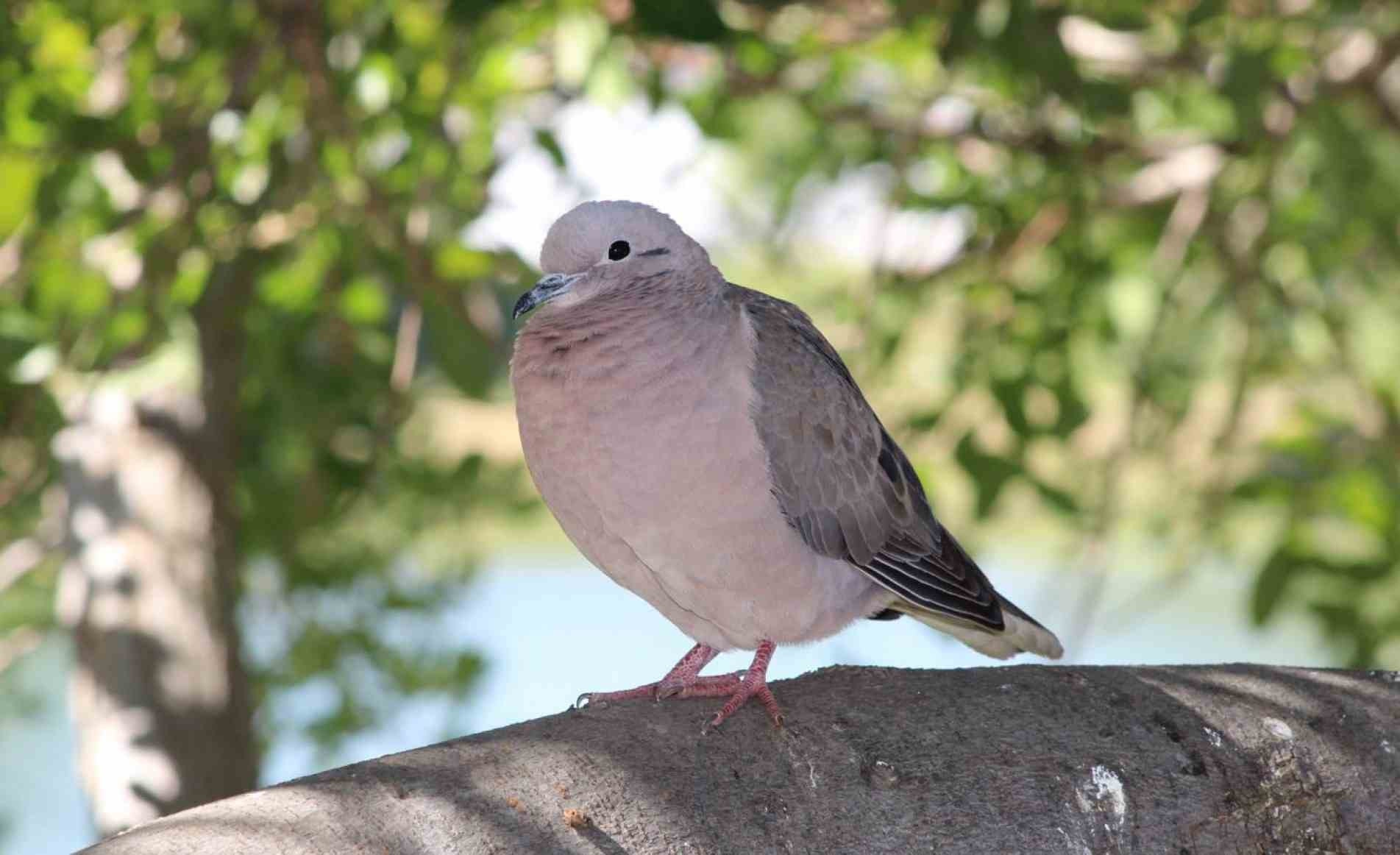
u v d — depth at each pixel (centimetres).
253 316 1097
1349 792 518
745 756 487
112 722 1070
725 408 600
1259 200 1105
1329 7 953
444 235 1014
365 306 1084
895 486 682
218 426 1116
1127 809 497
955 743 503
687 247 635
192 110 962
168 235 900
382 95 955
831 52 1091
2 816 1398
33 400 1016
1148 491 1298
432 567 1381
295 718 1380
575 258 625
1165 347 1205
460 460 1273
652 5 805
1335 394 1218
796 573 631
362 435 1224
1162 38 1113
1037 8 909
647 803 459
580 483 608
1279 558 1107
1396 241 1076
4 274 923
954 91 1126
